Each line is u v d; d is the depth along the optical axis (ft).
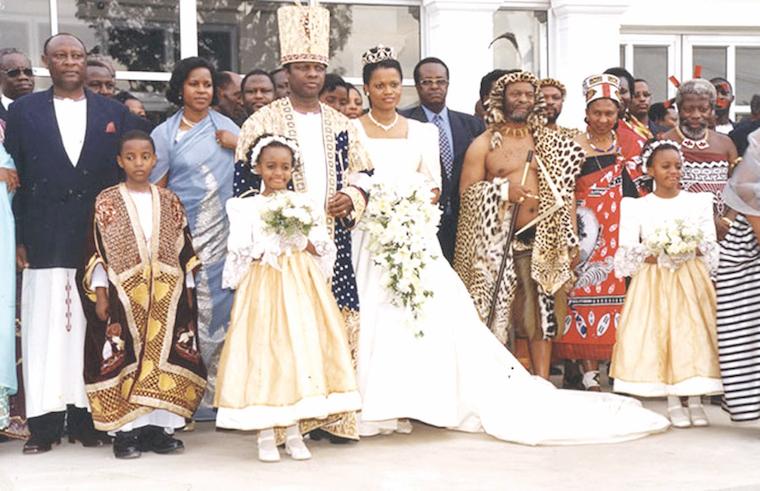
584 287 29.89
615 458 23.45
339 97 30.89
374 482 21.49
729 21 44.57
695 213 26.89
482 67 38.37
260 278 23.62
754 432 25.96
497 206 27.81
